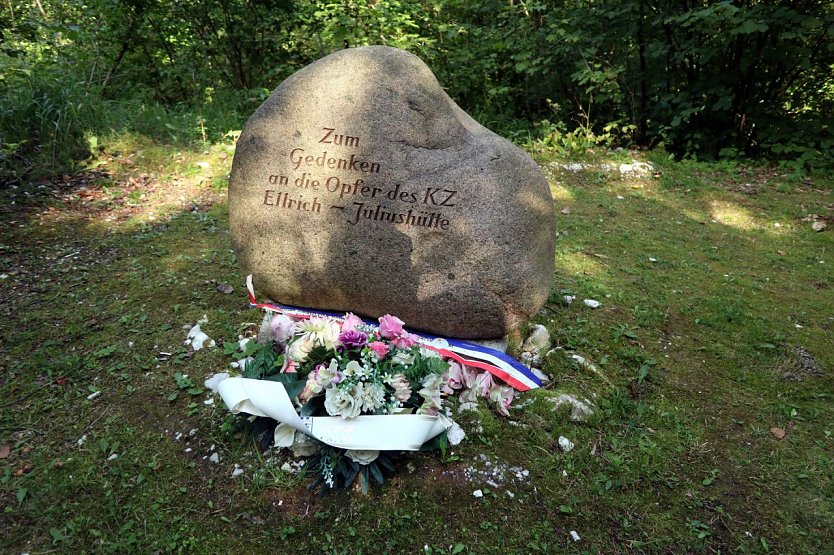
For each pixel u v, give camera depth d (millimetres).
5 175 5566
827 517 2545
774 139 7723
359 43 7738
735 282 4586
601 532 2455
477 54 8633
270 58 8734
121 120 6781
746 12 6703
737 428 3051
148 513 2451
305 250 3256
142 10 7922
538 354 3398
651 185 6926
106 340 3471
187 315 3709
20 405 2982
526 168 3092
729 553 2393
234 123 7398
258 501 2492
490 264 3018
